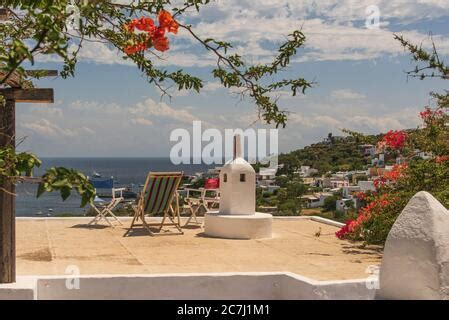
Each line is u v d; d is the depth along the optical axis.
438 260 5.22
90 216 13.44
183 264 8.14
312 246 9.91
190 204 12.48
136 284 6.39
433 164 9.21
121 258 8.50
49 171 3.19
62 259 8.34
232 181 11.09
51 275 6.66
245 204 11.16
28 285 5.74
